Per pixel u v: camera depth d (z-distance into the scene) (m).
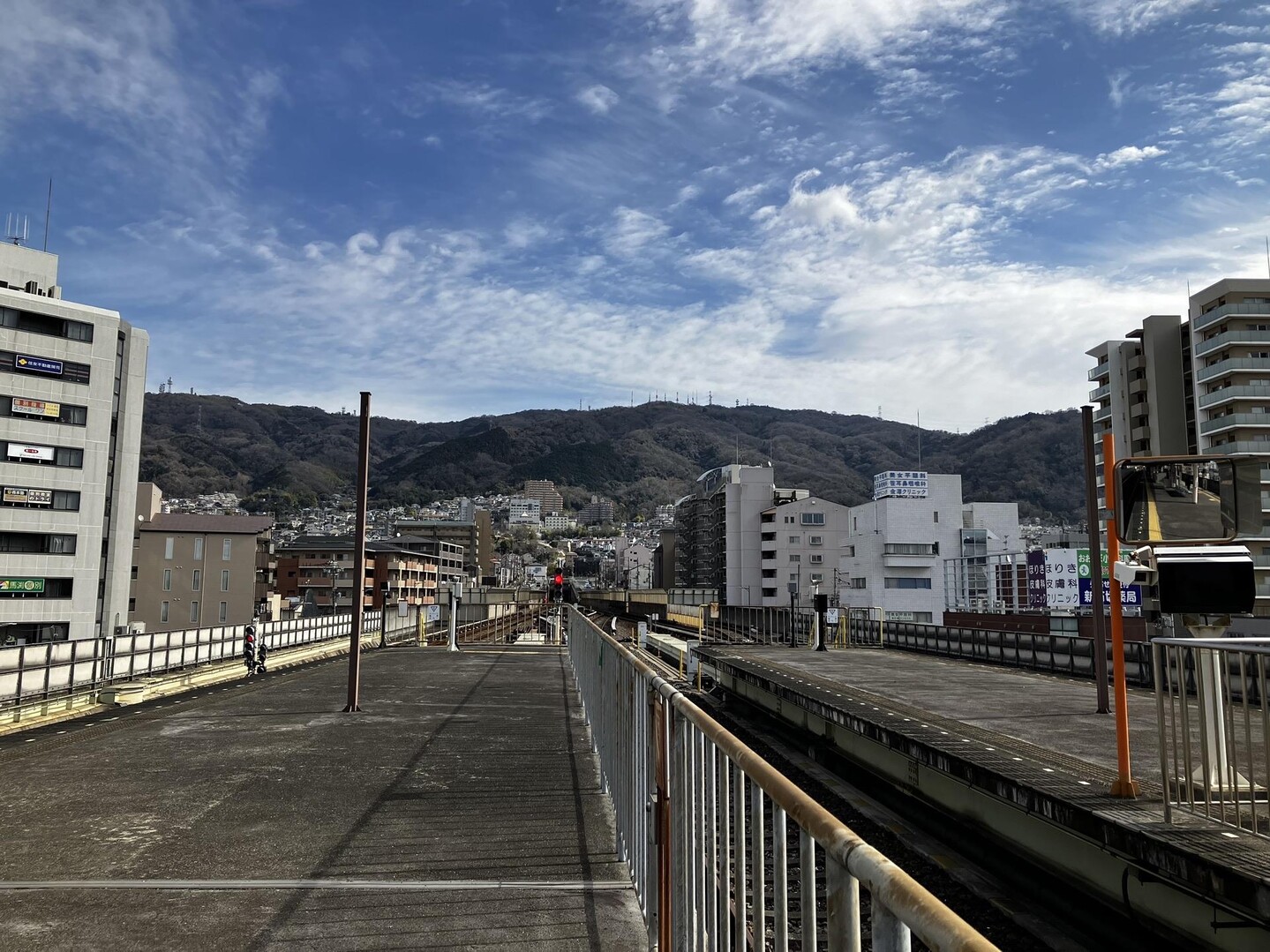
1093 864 5.87
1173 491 5.13
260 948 4.07
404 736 10.70
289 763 8.86
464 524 182.00
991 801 7.43
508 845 5.84
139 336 60.69
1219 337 62.94
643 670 4.70
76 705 13.93
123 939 4.16
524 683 17.91
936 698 12.24
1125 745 5.66
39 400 54.00
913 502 90.25
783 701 14.95
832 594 99.19
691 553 143.38
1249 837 4.40
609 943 4.17
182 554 75.12
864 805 10.17
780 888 2.20
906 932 1.45
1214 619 4.82
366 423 13.73
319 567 108.12
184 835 6.09
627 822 5.27
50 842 5.89
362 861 5.45
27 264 58.84
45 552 53.72
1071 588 73.12
